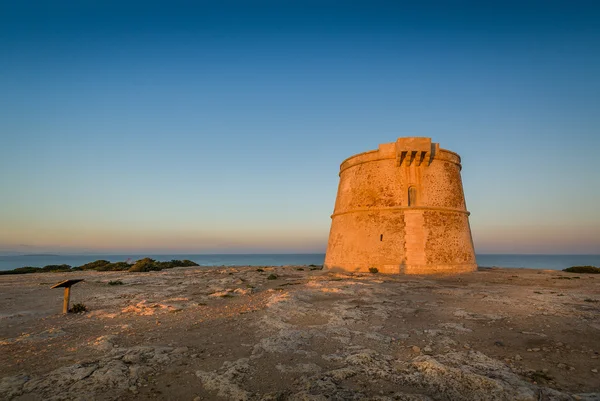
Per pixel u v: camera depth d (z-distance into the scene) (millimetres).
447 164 28906
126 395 6020
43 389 6203
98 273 34875
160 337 9602
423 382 6312
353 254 28266
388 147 29016
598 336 8750
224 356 7902
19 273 39062
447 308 12227
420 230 26047
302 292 15633
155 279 26172
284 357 7688
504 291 15891
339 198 32875
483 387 6012
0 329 11031
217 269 38125
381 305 12852
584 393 5758
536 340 8547
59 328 10977
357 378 6562
